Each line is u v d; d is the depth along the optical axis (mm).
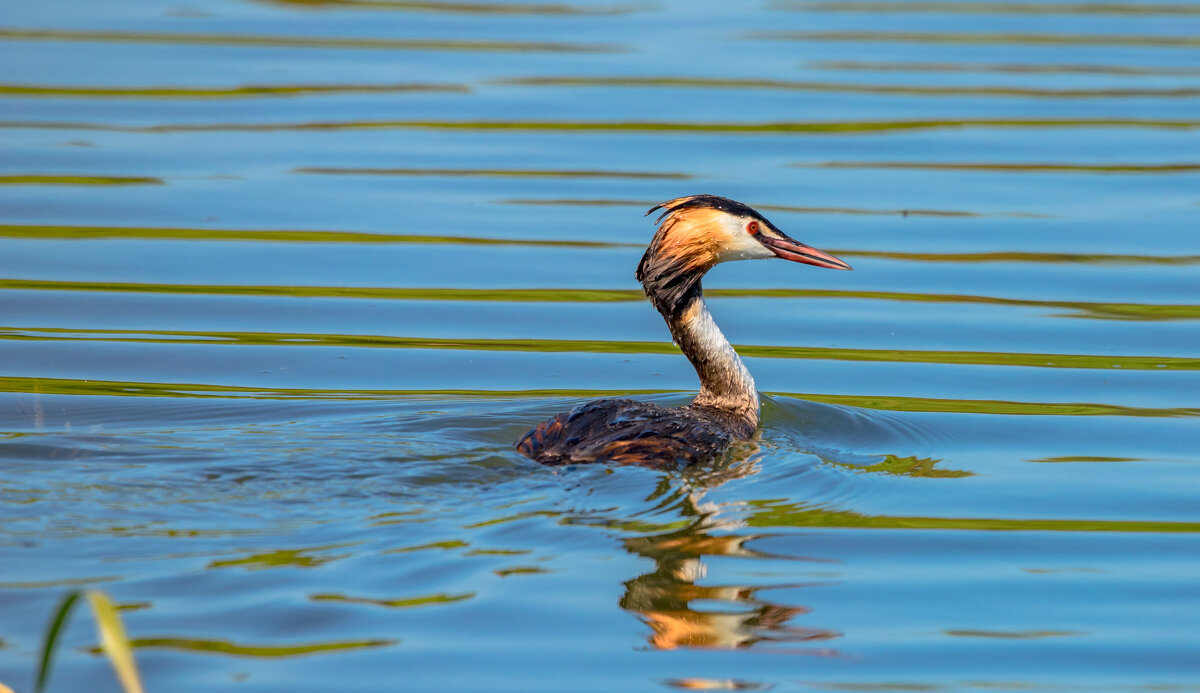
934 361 14672
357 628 8039
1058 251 17578
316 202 18922
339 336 15086
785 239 12352
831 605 8797
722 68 25438
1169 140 21688
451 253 17484
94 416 12297
